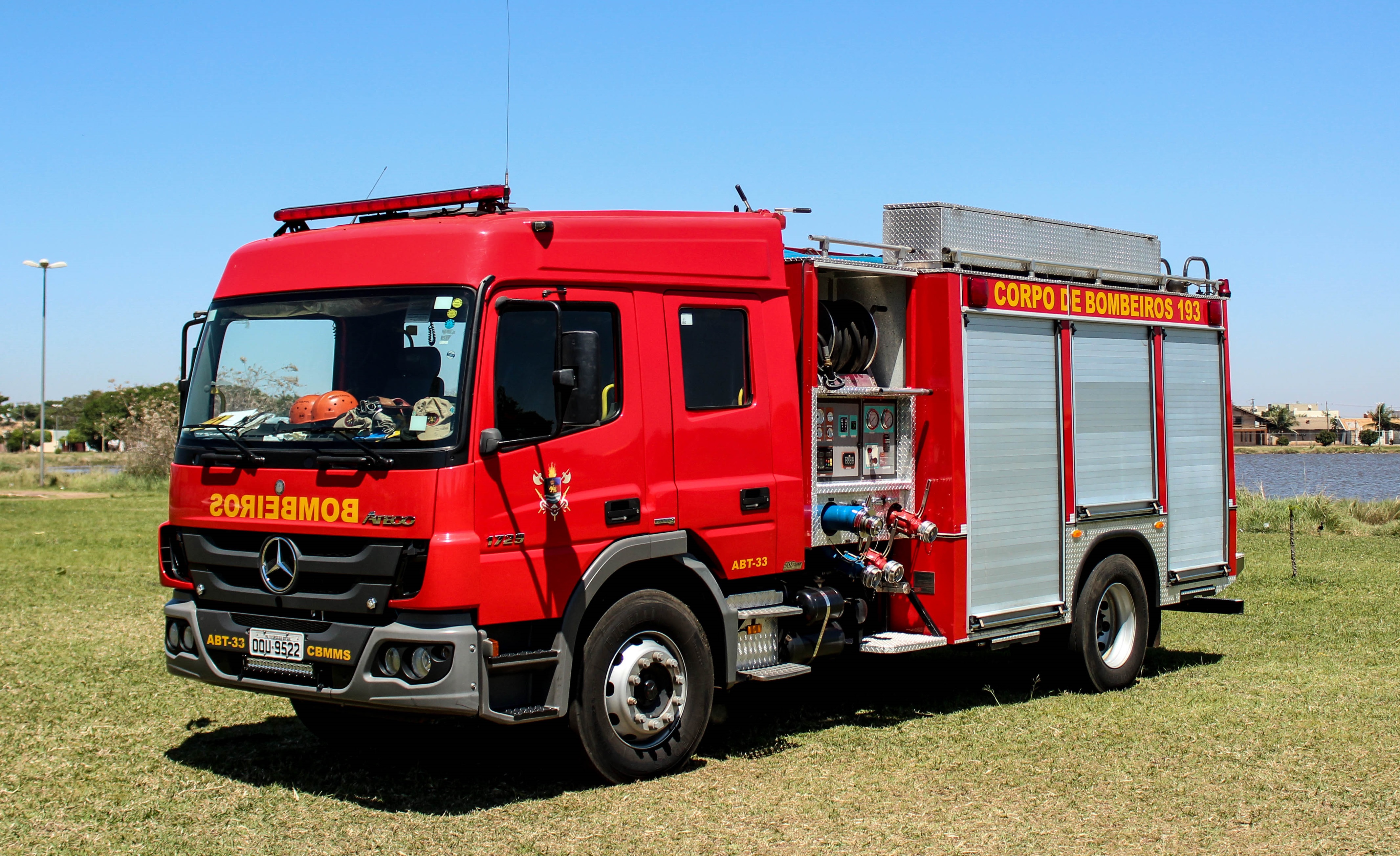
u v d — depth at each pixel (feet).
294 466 20.10
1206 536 35.09
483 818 19.42
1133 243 33.73
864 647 26.50
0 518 83.41
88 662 32.27
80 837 18.40
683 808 19.98
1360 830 18.98
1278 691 29.94
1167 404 33.86
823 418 25.71
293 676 20.12
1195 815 19.71
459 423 19.24
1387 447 442.91
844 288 27.96
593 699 21.01
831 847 18.03
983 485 27.91
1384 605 44.55
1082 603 30.40
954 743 24.56
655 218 22.76
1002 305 28.50
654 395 22.22
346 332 20.72
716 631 23.40
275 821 19.27
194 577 21.42
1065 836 18.61
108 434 265.54
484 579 19.27
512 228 20.51
